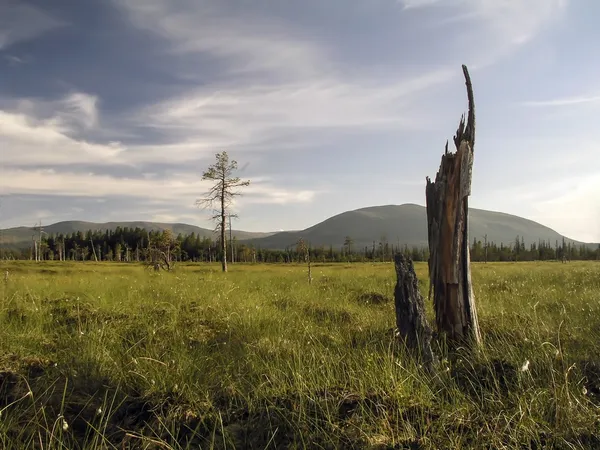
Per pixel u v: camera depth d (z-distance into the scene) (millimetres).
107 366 4934
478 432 3564
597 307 7977
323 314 8992
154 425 3773
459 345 5812
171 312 8156
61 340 6199
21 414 3738
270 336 6613
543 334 6086
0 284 12359
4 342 5852
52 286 12258
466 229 6070
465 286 6047
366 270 26109
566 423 3662
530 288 12352
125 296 10086
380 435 3551
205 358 5262
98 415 3922
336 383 4488
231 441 3525
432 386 4426
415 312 5395
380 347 5719
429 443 3443
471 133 6172
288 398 4105
